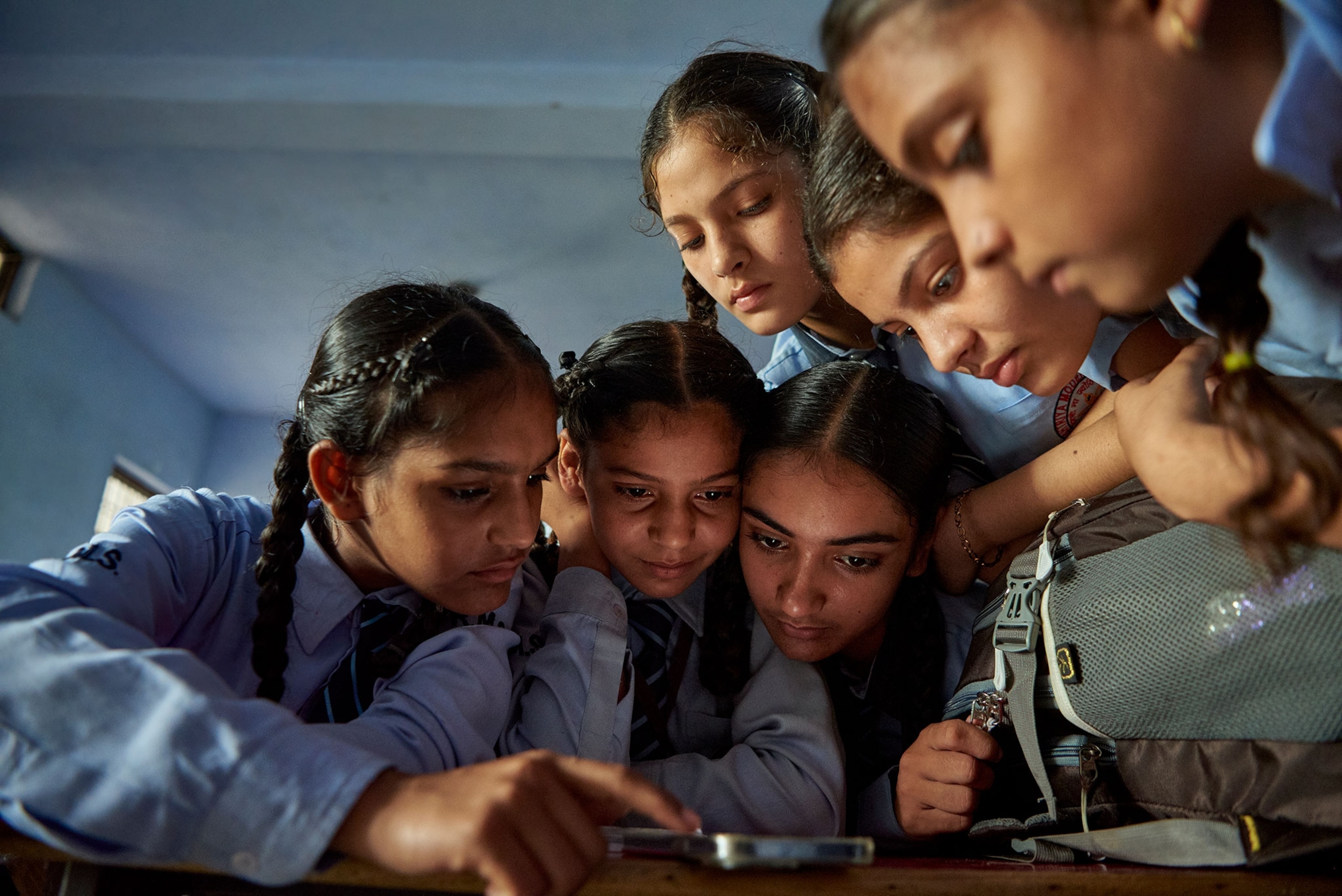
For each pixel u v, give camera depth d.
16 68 3.77
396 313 0.93
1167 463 0.65
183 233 4.83
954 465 1.22
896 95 0.55
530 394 0.90
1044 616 0.84
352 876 0.60
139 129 3.94
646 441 1.02
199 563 0.95
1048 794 0.83
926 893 0.62
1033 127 0.51
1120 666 0.76
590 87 3.71
